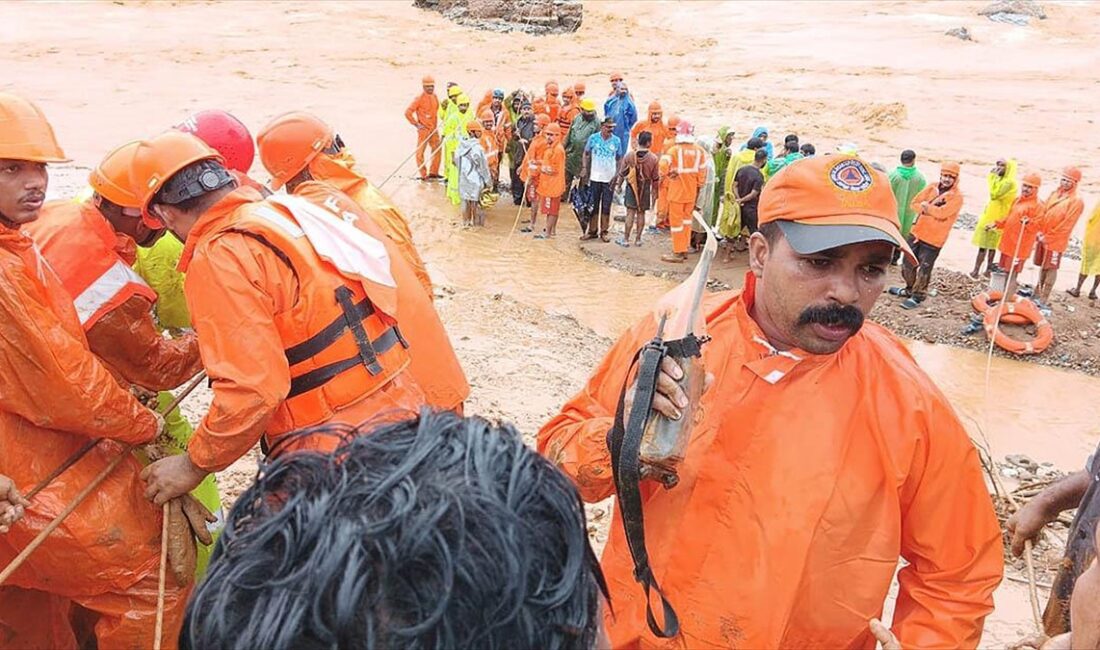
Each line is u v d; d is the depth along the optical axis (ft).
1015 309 42.78
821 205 8.35
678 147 49.01
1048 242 44.70
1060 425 35.32
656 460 8.30
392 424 4.00
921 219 44.14
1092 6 142.00
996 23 132.77
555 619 3.55
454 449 3.69
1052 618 11.76
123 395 12.34
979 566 9.04
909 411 8.81
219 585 3.57
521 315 39.22
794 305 8.63
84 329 13.35
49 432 12.31
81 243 13.38
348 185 18.11
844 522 8.75
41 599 14.11
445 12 129.90
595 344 37.22
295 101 87.25
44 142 11.55
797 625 8.84
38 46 102.53
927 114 90.68
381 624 3.28
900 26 131.54
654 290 46.21
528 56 112.68
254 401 11.61
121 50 103.19
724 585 8.87
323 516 3.44
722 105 91.86
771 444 8.87
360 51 109.29
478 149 53.52
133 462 13.23
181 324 17.31
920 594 9.16
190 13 124.98
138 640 12.89
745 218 49.44
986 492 9.13
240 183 14.69
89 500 12.39
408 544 3.29
